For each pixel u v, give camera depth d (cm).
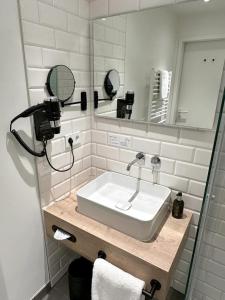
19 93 102
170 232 111
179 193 122
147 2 110
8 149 104
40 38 105
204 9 97
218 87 102
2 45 91
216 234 124
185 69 108
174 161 125
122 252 100
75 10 120
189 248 136
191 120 112
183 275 145
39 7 101
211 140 110
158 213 109
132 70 123
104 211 111
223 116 85
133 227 104
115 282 97
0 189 105
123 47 122
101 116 145
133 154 139
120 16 120
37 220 129
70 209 129
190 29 102
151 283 96
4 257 116
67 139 135
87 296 144
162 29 108
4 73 94
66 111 130
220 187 113
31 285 138
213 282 134
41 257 140
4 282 119
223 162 108
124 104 132
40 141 116
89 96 144
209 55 101
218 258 128
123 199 135
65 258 161
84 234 112
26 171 115
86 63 136
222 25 95
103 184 147
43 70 110
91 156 160
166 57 111
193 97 109
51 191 133
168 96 116
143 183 138
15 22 94
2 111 97
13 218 115
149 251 99
